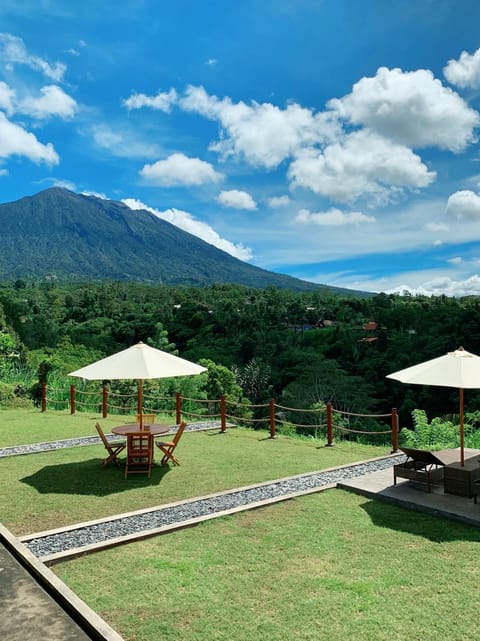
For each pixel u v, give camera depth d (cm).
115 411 1655
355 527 548
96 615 359
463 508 588
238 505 634
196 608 381
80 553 479
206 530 544
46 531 545
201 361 2786
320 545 498
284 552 482
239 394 2817
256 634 346
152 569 448
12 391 1681
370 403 3662
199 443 1052
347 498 656
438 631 346
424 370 649
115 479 781
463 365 623
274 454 942
